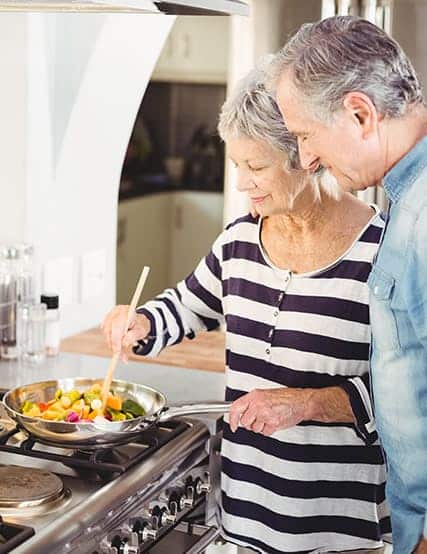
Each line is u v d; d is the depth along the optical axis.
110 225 3.05
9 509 1.69
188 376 2.51
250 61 3.25
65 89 2.72
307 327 2.04
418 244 1.57
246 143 1.92
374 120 1.57
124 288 5.28
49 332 2.65
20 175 2.63
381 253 1.65
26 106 2.60
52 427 1.90
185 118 5.88
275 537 2.09
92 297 2.98
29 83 2.59
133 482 1.84
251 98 1.89
